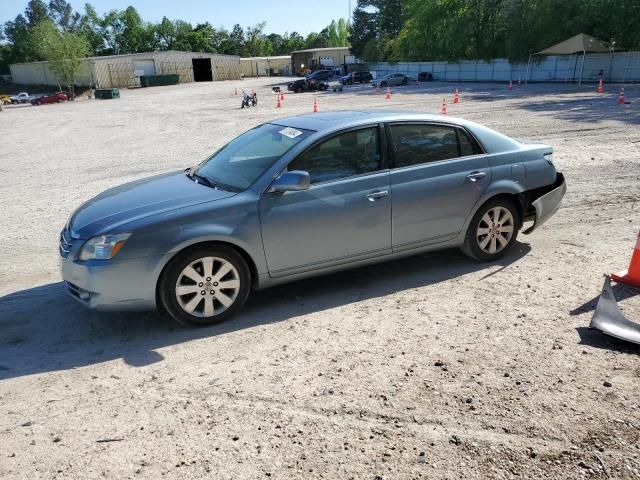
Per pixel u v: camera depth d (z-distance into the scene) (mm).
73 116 34094
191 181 4754
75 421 3016
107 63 77062
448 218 4934
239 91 54219
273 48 165000
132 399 3221
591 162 10164
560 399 3025
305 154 4363
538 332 3822
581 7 41312
